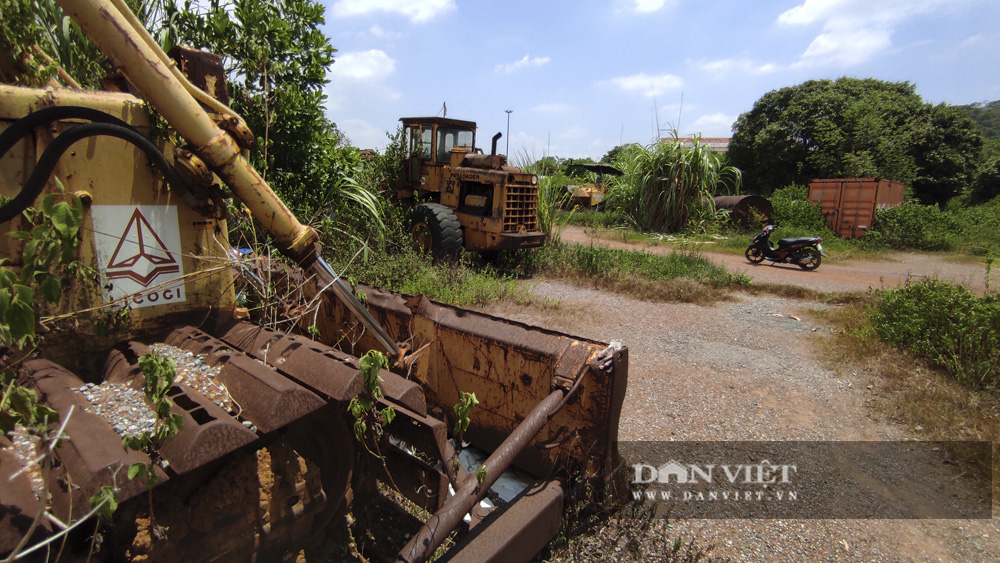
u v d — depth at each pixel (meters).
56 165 1.83
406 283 6.47
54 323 1.89
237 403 1.68
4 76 2.09
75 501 1.17
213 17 4.45
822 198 15.58
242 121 2.11
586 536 2.33
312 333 2.61
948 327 5.02
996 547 2.68
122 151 2.00
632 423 3.84
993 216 15.97
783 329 6.20
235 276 2.49
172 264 2.19
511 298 7.02
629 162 16.06
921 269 10.51
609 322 6.30
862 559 2.58
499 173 8.38
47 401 1.51
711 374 4.77
